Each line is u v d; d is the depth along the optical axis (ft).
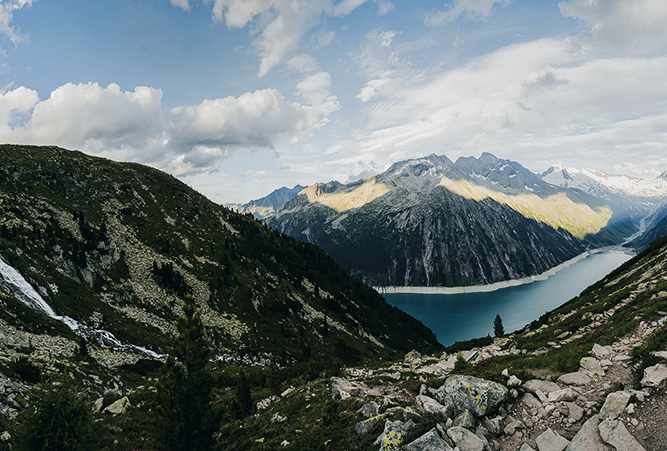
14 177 400.67
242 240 614.75
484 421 52.08
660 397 45.11
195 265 435.53
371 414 71.10
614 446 40.42
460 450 45.91
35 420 60.03
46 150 565.53
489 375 65.21
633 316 86.74
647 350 58.34
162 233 480.23
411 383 99.19
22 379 115.96
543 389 58.44
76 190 467.11
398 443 50.16
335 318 505.66
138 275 352.90
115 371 185.06
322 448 61.87
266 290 466.29
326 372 144.56
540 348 98.43
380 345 495.00
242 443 79.87
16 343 152.15
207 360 86.74
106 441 90.07
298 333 403.54
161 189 641.81
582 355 69.41
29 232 287.89
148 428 104.17
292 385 151.74
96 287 291.79
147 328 273.75
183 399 81.61
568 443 43.68
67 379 66.33
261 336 362.33
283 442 71.05
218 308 372.58
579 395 53.67
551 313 270.26
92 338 212.02
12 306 182.09
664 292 106.01
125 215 483.92
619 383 52.95
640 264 257.34
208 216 649.61
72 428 62.23
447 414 54.65
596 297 228.63
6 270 218.18
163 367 82.89
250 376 213.25
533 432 48.67
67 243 310.65
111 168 620.08
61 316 219.61
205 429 81.46
